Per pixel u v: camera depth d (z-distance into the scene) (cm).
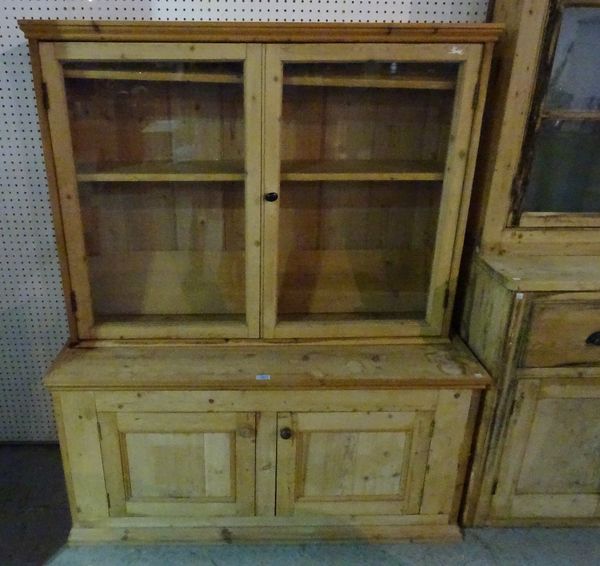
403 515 146
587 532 151
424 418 134
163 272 151
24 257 157
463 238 135
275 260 134
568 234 139
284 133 135
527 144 129
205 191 145
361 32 114
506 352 127
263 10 137
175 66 121
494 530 151
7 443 181
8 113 142
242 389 127
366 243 154
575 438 139
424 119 141
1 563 138
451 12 139
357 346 143
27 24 109
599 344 128
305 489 141
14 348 168
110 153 138
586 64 127
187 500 141
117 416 129
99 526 142
